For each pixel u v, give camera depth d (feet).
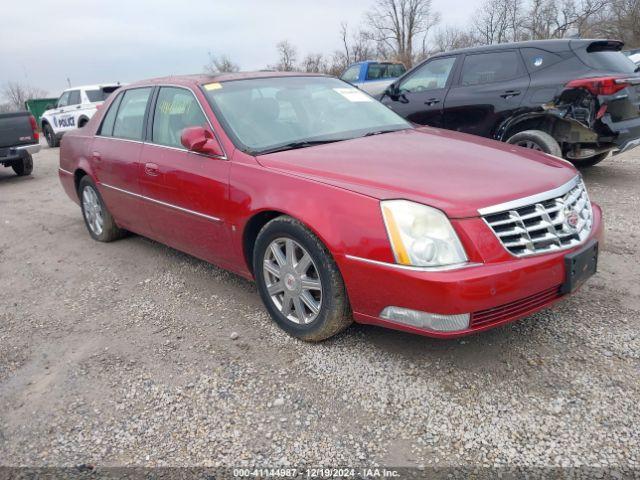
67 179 19.25
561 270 9.10
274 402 9.14
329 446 8.09
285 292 10.88
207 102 12.84
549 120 20.45
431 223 8.63
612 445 7.66
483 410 8.55
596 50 20.40
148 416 9.09
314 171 10.31
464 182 9.38
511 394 8.86
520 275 8.61
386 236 8.82
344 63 131.85
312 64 126.31
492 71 22.09
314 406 8.97
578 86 19.42
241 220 11.24
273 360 10.37
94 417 9.20
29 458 8.41
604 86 18.92
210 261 13.35
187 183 12.64
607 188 21.25
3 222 23.76
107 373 10.46
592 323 10.77
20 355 11.53
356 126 13.44
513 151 11.49
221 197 11.68
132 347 11.36
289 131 12.60
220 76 14.19
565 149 20.53
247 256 11.82
